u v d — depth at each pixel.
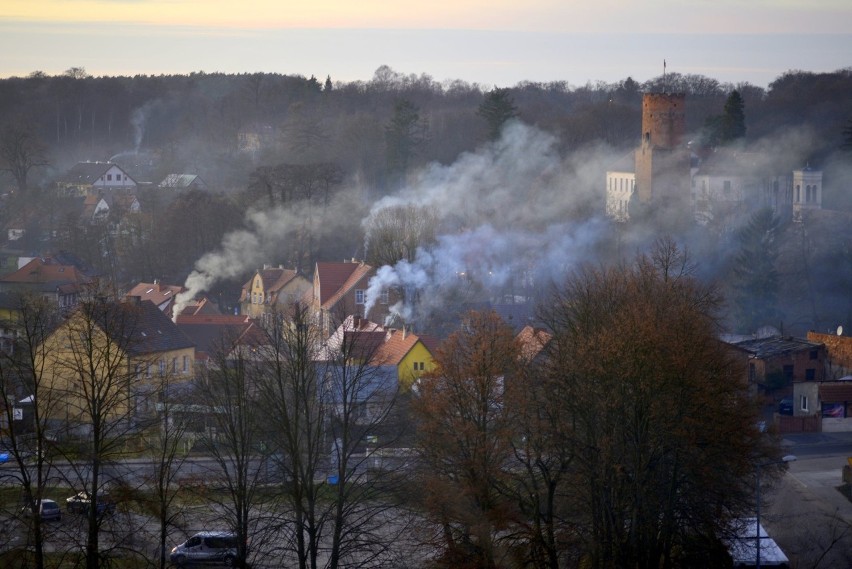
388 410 68.12
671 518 65.81
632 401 65.56
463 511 64.12
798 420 107.69
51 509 71.69
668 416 64.81
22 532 62.69
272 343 69.88
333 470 74.62
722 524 68.62
